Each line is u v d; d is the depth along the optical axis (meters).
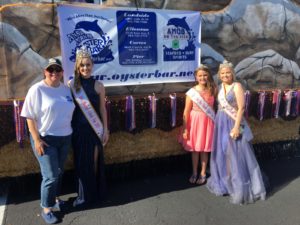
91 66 3.29
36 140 2.96
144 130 4.04
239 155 3.66
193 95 3.85
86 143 3.37
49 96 2.98
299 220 3.26
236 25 4.29
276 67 4.63
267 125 4.72
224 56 4.31
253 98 4.54
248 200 3.59
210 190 3.86
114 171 4.06
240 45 4.36
